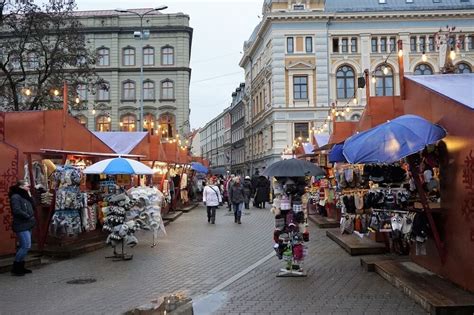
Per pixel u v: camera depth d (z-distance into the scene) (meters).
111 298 7.85
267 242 14.37
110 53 54.25
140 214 13.30
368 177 11.28
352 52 46.59
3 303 7.57
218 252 12.55
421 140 7.50
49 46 31.38
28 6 28.25
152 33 54.62
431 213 8.02
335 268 9.95
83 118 54.16
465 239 7.12
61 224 12.09
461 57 44.91
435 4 48.00
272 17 46.25
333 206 18.48
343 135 17.81
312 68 46.25
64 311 7.09
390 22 46.31
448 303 6.39
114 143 19.72
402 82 9.92
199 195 37.47
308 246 13.00
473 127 6.82
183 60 54.56
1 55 29.28
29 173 12.38
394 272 8.53
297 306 7.14
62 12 29.97
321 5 46.84
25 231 9.86
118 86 54.44
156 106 54.25
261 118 53.94
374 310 6.79
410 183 9.26
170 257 11.85
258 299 7.63
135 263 11.08
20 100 32.31
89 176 14.90
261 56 54.59
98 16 54.12
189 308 6.16
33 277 9.59
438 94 8.04
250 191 31.61
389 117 13.14
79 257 11.99
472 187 6.88
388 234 10.88
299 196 9.54
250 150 64.25
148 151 20.69
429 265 8.63
